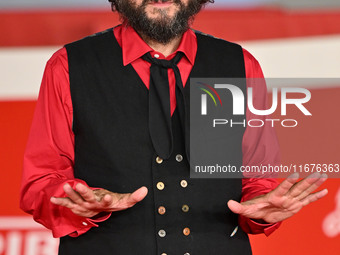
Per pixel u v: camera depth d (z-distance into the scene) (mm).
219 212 4172
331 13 7875
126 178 4074
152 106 4137
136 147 4105
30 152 4176
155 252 4039
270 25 7719
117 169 4078
